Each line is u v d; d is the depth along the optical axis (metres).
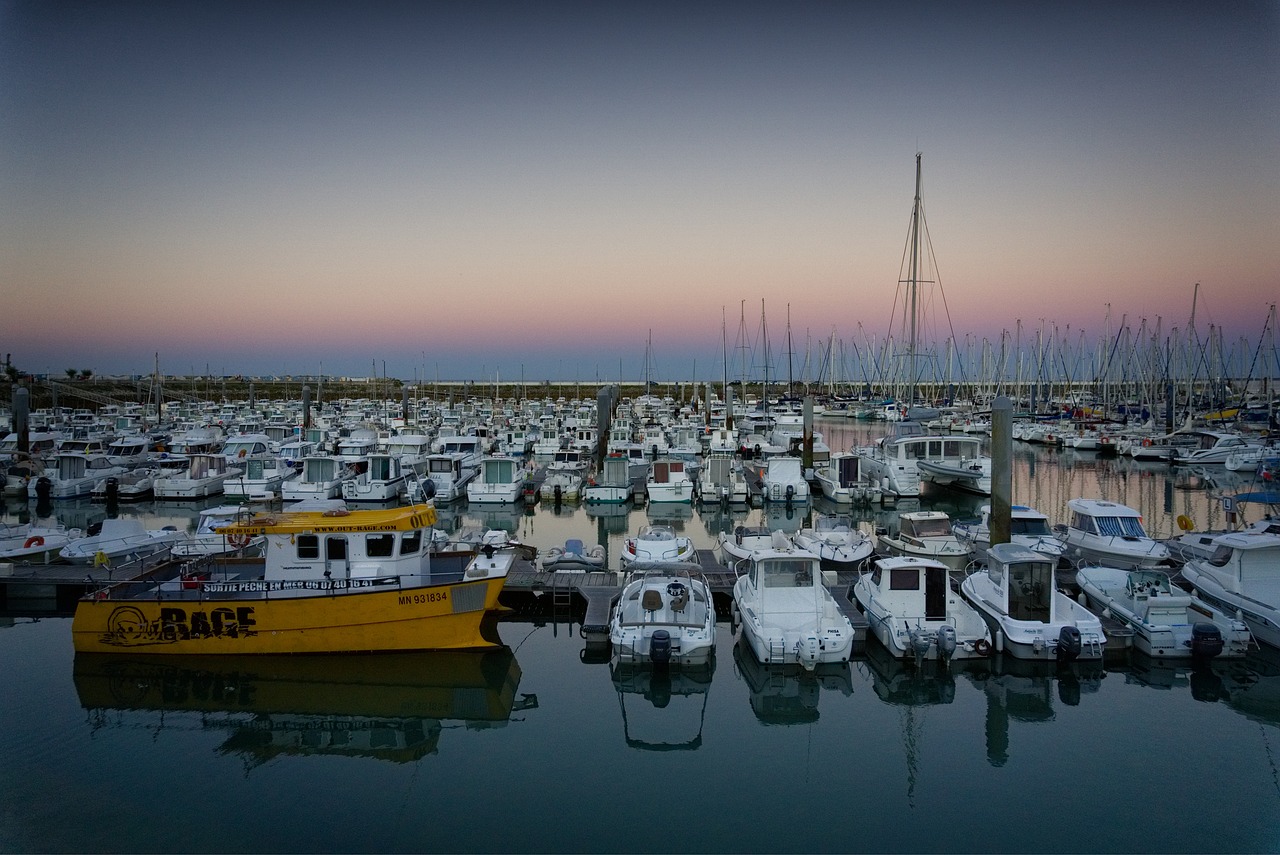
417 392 149.12
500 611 24.34
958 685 19.22
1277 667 19.31
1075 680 19.33
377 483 41.97
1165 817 13.85
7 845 13.05
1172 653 19.36
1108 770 15.41
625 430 64.19
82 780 15.23
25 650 21.52
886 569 20.67
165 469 47.19
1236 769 15.41
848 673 19.61
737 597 22.38
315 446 59.12
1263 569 21.17
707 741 16.64
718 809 14.09
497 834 13.34
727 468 44.88
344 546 20.31
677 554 26.67
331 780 15.23
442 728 17.48
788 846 13.03
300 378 184.75
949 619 20.20
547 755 16.14
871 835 13.33
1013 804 14.23
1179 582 23.55
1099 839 13.21
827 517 30.95
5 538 27.98
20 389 54.06
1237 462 55.47
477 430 69.38
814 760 15.84
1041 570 20.00
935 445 44.88
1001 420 27.89
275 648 19.98
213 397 143.88
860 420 106.00
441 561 22.86
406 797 14.55
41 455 50.56
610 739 16.80
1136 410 91.62
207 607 19.84
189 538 27.02
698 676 19.64
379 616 19.95
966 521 34.62
